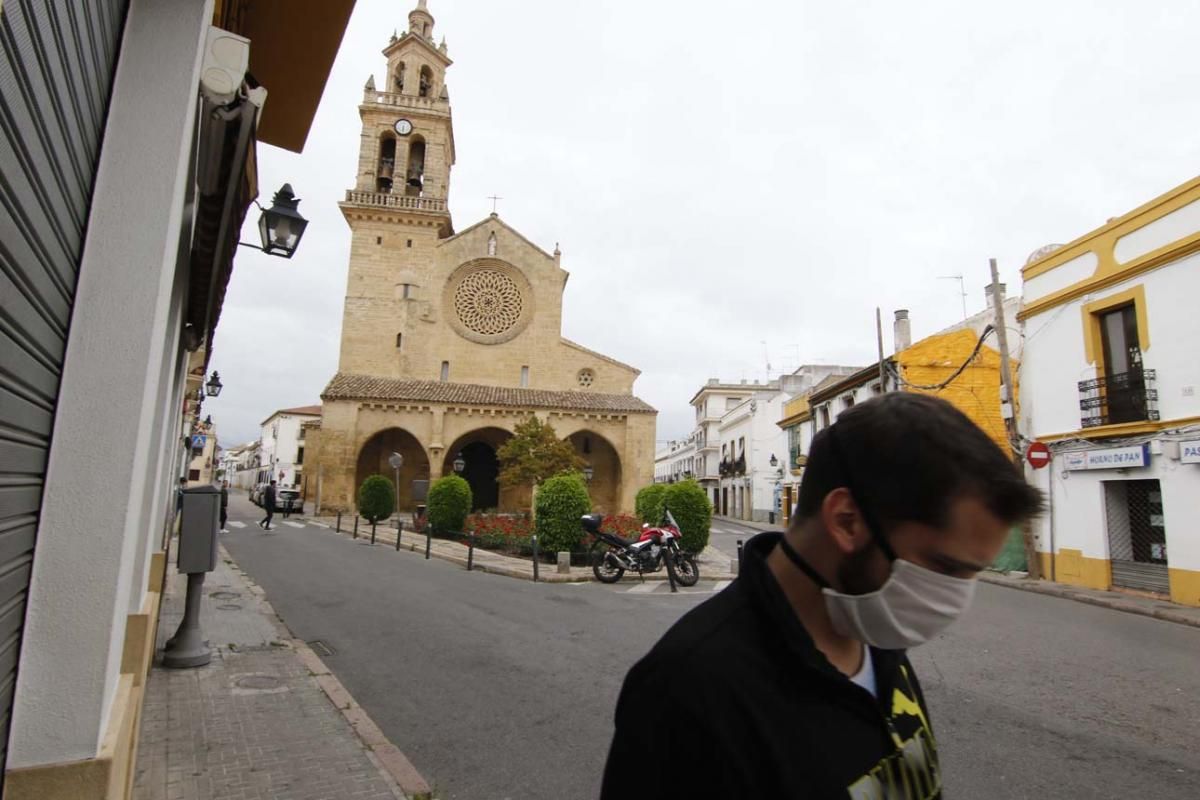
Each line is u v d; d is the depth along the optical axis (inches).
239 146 127.3
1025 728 194.9
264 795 143.3
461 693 222.8
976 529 40.6
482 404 1268.5
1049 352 599.2
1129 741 186.1
